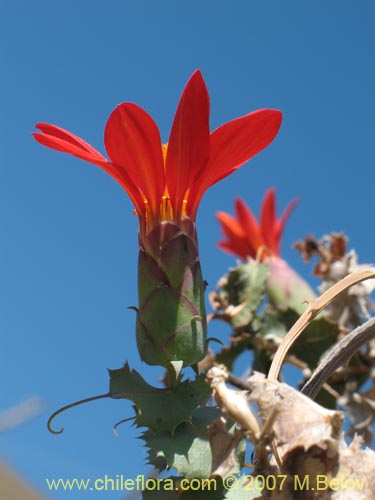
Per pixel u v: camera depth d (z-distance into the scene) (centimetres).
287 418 15
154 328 18
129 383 17
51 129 19
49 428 17
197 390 17
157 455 17
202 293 18
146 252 18
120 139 18
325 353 29
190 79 18
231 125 18
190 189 19
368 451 15
